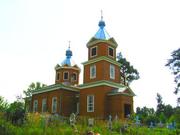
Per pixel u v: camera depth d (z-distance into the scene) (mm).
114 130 25875
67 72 49969
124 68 64875
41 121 21594
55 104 42094
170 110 70000
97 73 39375
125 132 25984
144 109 67688
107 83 38031
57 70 51156
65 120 25734
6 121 18625
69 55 51844
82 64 42188
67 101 41906
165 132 29688
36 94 47250
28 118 21469
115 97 36969
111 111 36875
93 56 41094
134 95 38312
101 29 42406
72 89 42844
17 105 20703
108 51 40781
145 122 40750
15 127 18391
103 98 37188
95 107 37719
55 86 42438
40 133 18641
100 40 40531
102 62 39281
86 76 41094
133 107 37719
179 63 56094
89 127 23703
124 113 36906
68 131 20281
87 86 39844
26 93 63250
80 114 39562
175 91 55406
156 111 73875
